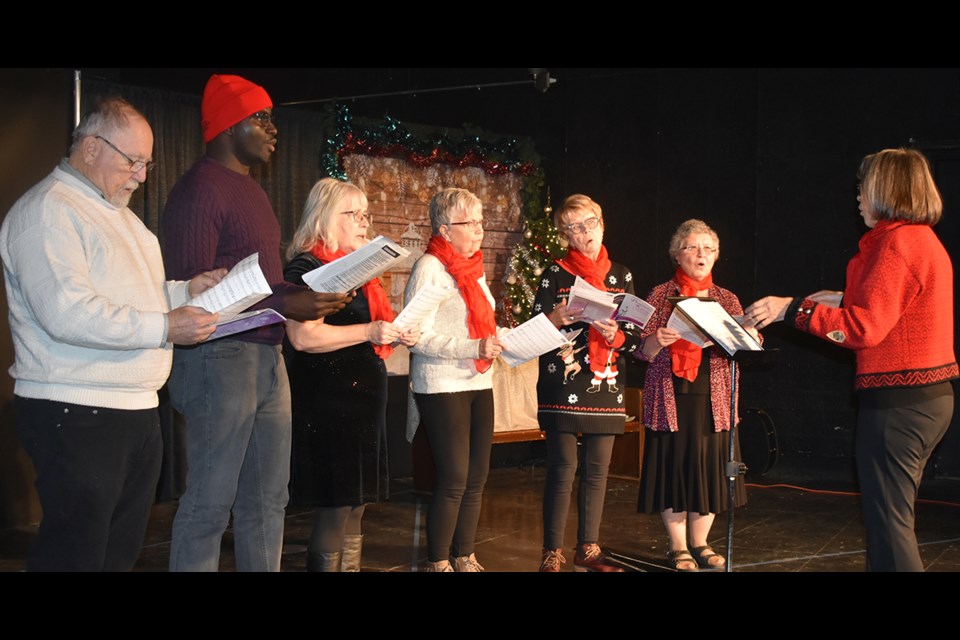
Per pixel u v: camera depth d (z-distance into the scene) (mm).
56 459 2420
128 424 2527
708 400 4105
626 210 8008
